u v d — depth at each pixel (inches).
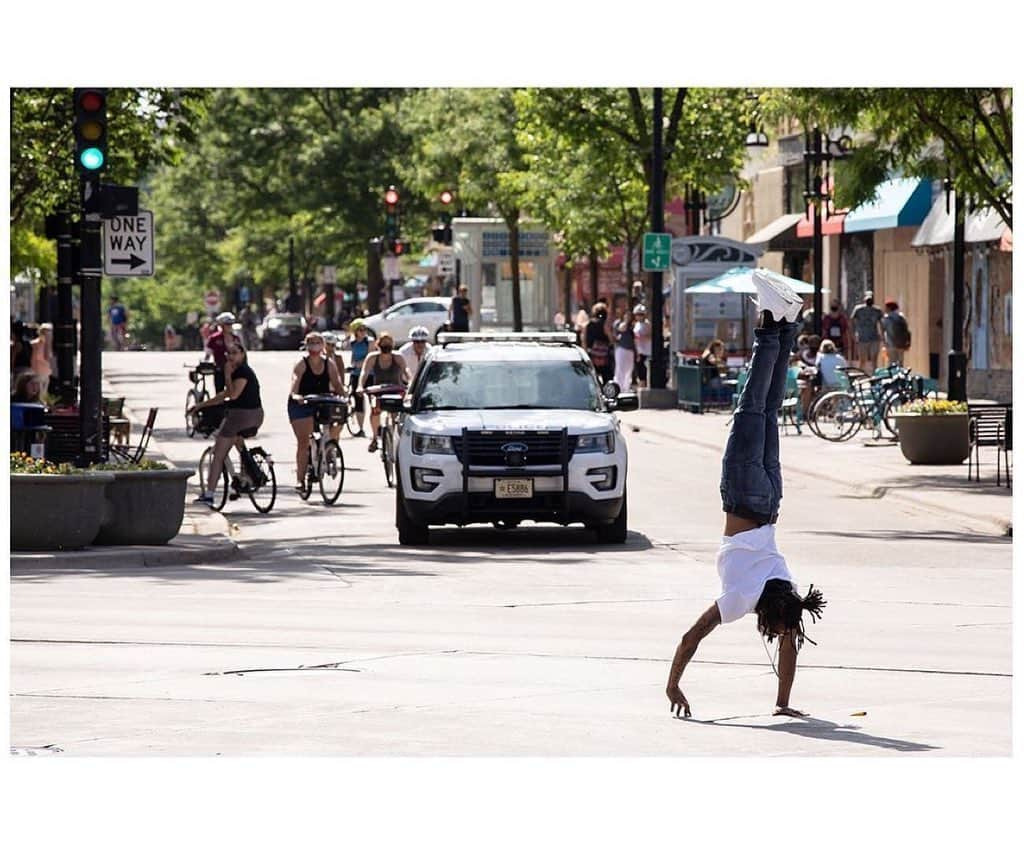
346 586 1119.6
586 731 697.0
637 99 3203.7
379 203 5831.7
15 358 1979.6
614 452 1334.9
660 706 747.4
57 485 1214.3
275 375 3850.9
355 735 687.7
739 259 3056.1
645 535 1414.9
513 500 1315.2
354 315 6190.9
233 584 1128.2
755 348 716.7
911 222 3238.2
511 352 1423.5
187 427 2488.9
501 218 5044.3
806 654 879.7
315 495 1753.2
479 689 781.9
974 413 1753.2
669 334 3526.1
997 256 3019.2
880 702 759.7
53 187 2176.4
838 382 2439.7
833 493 1744.6
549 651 882.8
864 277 3604.8
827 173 3004.4
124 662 842.2
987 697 771.4
